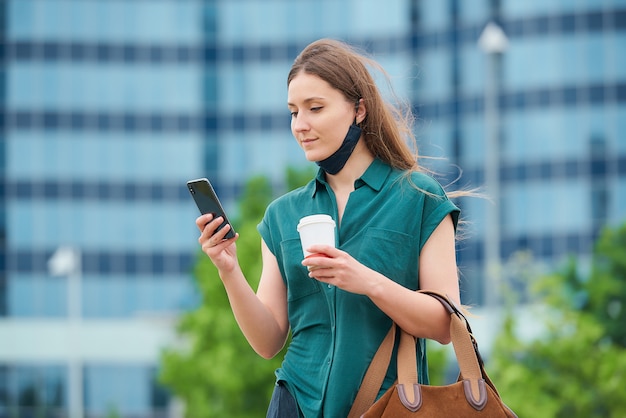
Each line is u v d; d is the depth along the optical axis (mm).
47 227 75750
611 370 37594
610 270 51094
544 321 38281
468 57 69000
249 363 39344
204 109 76438
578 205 67062
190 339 42344
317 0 74688
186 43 76688
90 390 75125
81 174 76125
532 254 67188
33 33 76375
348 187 5508
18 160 75875
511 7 68250
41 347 75125
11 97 76125
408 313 5137
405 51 71188
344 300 5332
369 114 5480
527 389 37344
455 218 5504
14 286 75250
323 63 5418
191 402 40781
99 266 75750
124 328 75438
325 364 5355
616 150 66875
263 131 75938
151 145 76438
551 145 67438
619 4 67188
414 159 5602
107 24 76750
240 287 5512
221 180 76062
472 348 5141
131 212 76250
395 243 5359
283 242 5555
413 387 5129
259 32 76062
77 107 76375
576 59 67375
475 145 68438
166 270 76000
